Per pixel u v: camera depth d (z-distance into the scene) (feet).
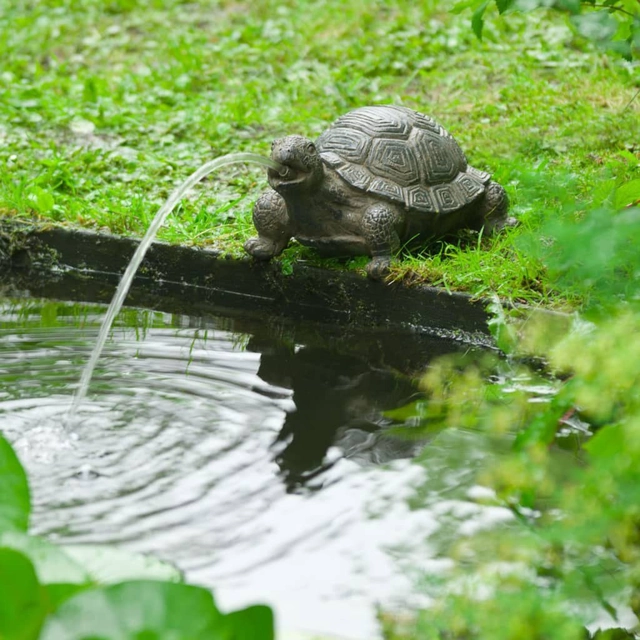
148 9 53.98
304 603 12.12
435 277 22.91
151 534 13.61
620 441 11.34
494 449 16.60
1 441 10.22
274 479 15.44
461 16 45.16
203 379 19.70
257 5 52.70
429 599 12.15
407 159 23.11
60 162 31.35
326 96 38.86
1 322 23.27
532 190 18.19
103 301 25.52
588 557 12.87
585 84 36.24
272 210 23.45
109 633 8.64
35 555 9.87
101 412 17.66
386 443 16.92
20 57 47.37
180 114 37.06
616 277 15.64
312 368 20.68
